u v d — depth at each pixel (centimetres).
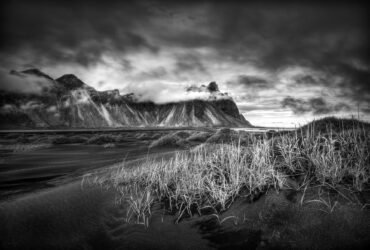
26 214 301
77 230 262
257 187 309
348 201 242
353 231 207
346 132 429
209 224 262
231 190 313
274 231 228
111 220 287
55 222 279
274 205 264
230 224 254
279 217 244
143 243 234
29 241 240
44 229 263
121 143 1775
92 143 1814
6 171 704
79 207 325
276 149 427
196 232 249
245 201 290
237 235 234
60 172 678
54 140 1912
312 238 209
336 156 321
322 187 274
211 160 448
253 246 215
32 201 349
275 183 296
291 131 637
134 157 924
